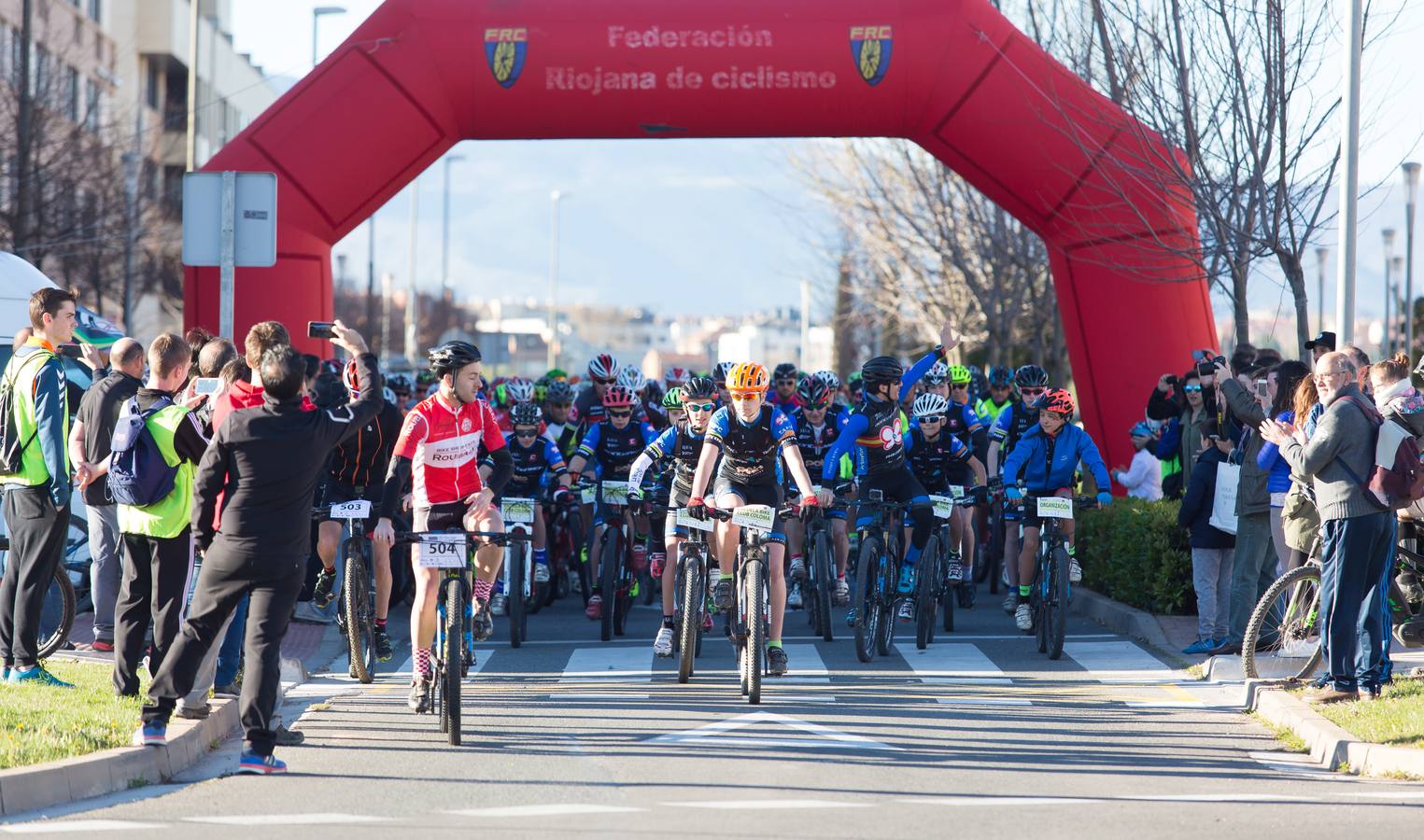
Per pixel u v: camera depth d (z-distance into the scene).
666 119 37.94
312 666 25.83
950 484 30.06
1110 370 39.06
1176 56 36.00
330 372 27.55
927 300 82.50
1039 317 65.25
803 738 19.19
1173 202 37.12
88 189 66.75
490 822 14.23
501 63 37.41
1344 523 20.06
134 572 19.42
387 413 23.58
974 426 33.28
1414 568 22.55
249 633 16.73
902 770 17.20
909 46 37.12
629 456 30.03
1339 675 20.39
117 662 19.53
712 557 25.80
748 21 37.28
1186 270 38.59
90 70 84.44
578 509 34.44
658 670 25.55
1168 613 29.45
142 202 76.81
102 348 32.38
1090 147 37.19
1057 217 38.78
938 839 13.64
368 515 23.02
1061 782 16.58
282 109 38.00
